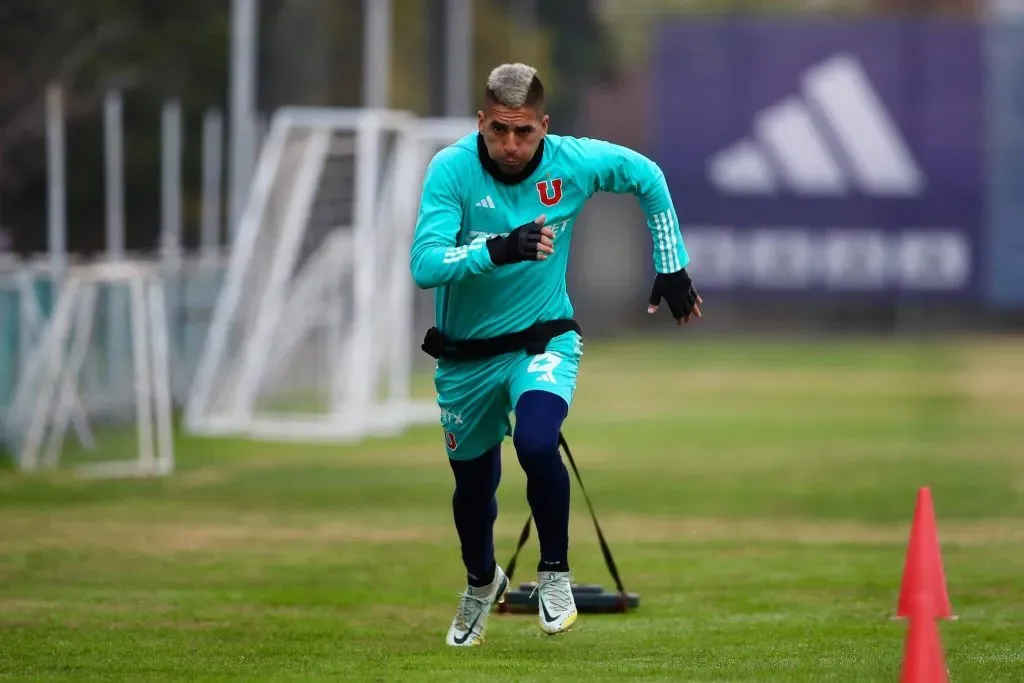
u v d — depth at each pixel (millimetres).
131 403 77438
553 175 24906
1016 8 157125
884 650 26703
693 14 157000
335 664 25016
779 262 158000
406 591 34406
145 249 122938
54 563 38125
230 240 87875
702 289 158250
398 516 47719
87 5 121500
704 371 123500
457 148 24859
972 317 181250
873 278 158000
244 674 24109
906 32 156625
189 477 57844
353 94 149000
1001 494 53656
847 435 75562
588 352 150875
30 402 64938
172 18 129125
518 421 24453
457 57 111750
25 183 118875
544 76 175000
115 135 72438
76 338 64250
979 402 94500
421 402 91062
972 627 29375
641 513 48969
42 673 24391
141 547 40969
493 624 30234
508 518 47969
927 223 157875
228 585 35031
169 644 27312
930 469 61469
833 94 157250
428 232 24438
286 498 51875
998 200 157500
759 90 157000
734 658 25812
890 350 151750
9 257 68438
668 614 31359
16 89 118500
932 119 157250
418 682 23172
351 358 78625
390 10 149000
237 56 82312
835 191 157625
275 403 91938
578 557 39875
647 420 83938
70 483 55719
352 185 85562
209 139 87688
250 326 77250
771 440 73438
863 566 38281
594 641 27969
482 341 25062
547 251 23656
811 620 30469
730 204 157750
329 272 83750
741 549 41344
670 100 157375
